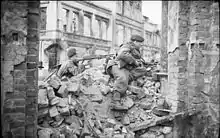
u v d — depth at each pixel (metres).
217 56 6.10
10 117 4.73
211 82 6.16
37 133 5.56
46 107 6.15
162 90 8.49
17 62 4.77
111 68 7.84
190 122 6.34
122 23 31.31
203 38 6.26
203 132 6.20
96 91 7.54
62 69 7.89
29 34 5.12
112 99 7.50
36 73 5.23
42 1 22.56
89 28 27.19
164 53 9.27
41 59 22.05
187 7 6.49
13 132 4.75
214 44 6.11
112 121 7.00
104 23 29.98
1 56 4.61
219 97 6.12
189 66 6.38
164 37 9.31
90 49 24.81
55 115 6.16
